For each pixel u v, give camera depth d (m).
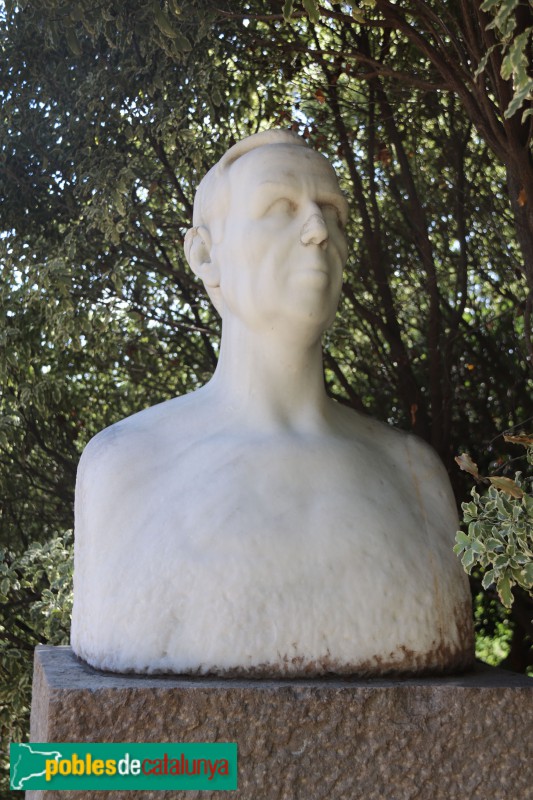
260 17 3.72
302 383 2.49
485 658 5.49
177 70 4.23
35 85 4.56
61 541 4.56
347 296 4.70
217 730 1.98
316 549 2.20
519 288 5.00
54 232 4.69
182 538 2.20
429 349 4.75
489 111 3.15
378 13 4.03
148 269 4.88
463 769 2.04
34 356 4.70
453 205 4.98
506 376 5.16
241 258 2.44
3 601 4.28
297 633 2.11
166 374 5.23
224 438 2.40
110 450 2.41
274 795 1.97
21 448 4.86
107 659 2.17
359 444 2.49
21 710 4.24
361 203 4.68
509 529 2.29
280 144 2.52
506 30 2.05
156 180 4.53
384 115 4.69
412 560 2.27
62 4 3.89
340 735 2.01
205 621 2.11
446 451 4.65
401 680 2.14
